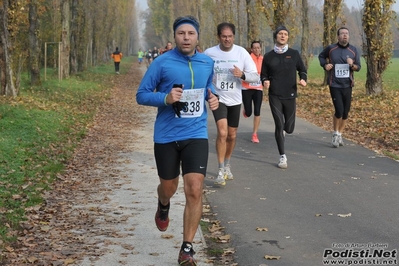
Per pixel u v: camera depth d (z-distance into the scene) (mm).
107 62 75750
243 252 5926
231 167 10258
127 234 6535
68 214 7395
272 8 32875
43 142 12641
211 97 5746
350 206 7598
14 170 9680
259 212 7410
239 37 51438
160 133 5605
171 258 5773
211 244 6195
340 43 11891
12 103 17812
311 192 8391
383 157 11008
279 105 10023
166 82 5578
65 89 27125
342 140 13039
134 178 9547
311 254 5824
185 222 5406
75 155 11789
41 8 27188
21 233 6531
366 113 18891
